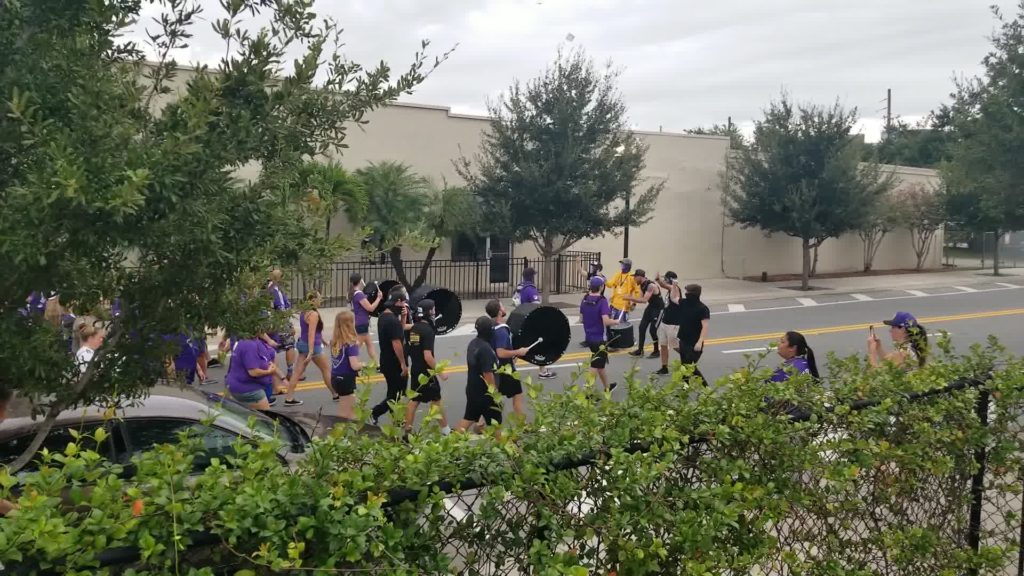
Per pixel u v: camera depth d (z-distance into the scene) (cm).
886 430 347
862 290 2564
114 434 446
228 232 250
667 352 1194
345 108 281
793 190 2455
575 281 2409
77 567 173
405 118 2138
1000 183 1341
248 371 726
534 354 1004
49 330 250
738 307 2141
